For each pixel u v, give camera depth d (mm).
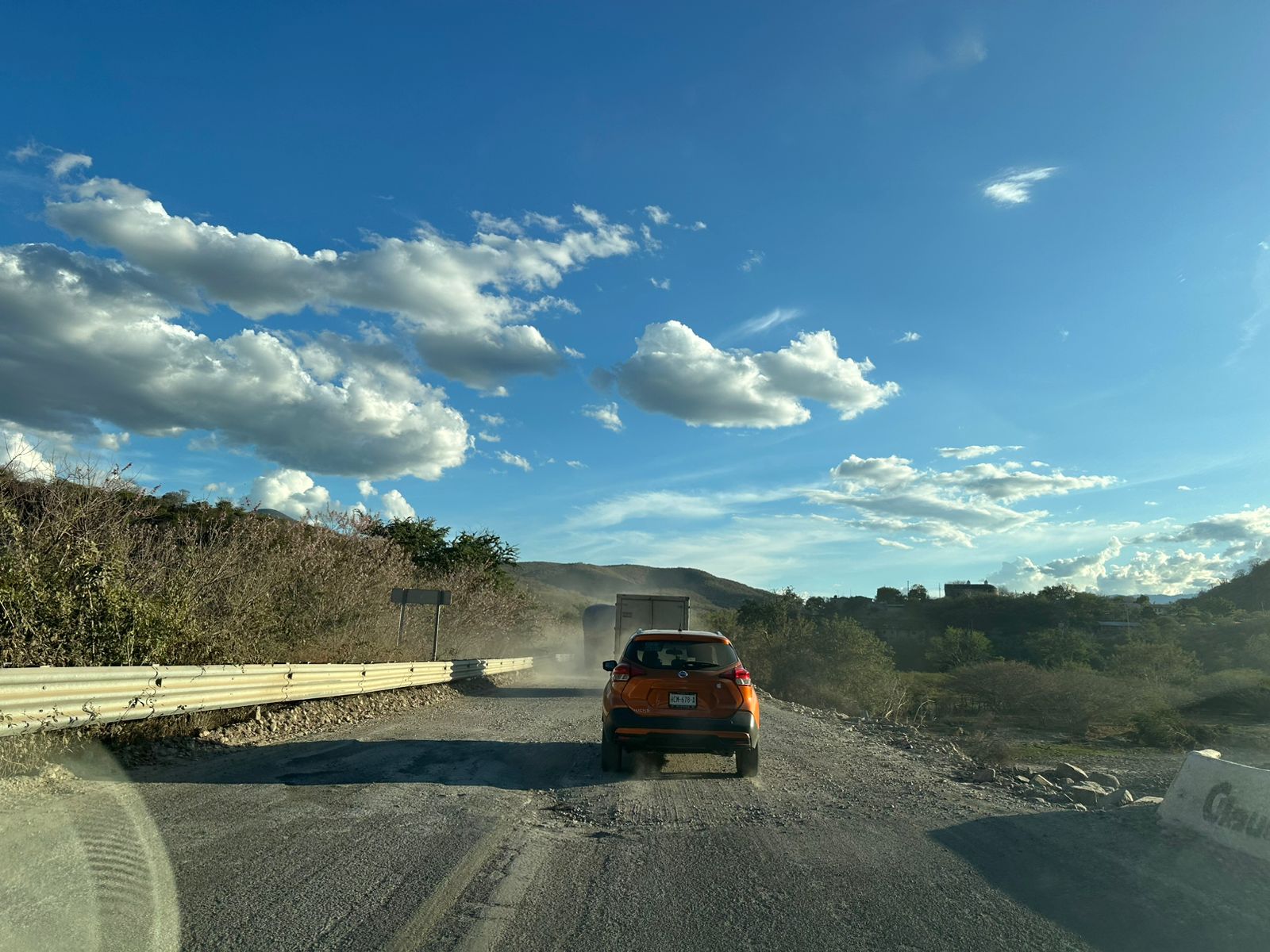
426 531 36281
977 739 19406
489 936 4098
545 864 5410
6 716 6629
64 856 4891
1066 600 99688
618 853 5781
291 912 4266
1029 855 5891
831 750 12211
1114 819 6871
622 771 9367
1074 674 35156
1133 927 4426
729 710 9195
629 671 9359
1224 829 5875
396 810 6660
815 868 5520
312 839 5664
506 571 40344
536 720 13719
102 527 10500
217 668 9648
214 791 6988
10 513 9102
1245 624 58781
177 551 12336
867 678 39281
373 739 10508
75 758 7621
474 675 20844
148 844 5312
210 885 4598
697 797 8000
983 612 97562
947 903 4820
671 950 4051
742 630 45844
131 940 3748
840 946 4148
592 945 4059
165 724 9180
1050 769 13375
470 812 6750
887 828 6762
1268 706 35281
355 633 17531
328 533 19609
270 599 14125
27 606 8531
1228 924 4453
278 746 9555
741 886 5082
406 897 4590
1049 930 4398
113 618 9250
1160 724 26578
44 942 3617
